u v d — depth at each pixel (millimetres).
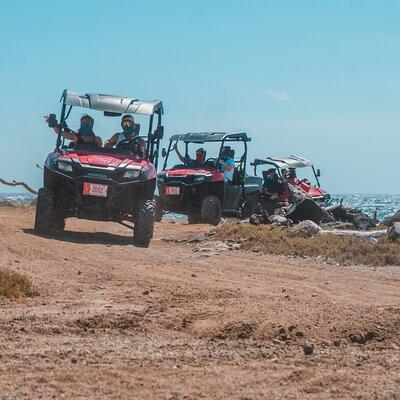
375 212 25188
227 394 7473
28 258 13609
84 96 18109
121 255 15195
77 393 7203
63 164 17172
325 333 10234
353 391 7887
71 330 9930
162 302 11281
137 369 8188
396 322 10422
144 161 17750
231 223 19094
